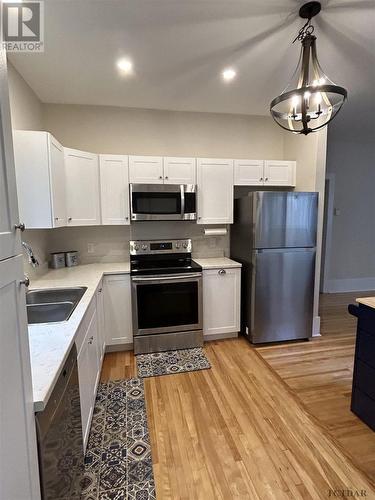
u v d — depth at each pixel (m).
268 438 1.77
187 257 3.39
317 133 2.99
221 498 1.40
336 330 3.45
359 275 5.10
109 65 2.23
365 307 1.83
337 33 1.86
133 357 2.79
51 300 2.12
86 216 2.79
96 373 2.09
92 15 1.66
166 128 3.29
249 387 2.30
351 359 2.75
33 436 0.80
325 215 4.87
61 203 2.40
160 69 2.31
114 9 1.62
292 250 2.99
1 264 0.65
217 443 1.73
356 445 1.71
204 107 3.17
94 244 3.23
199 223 3.15
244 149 3.51
